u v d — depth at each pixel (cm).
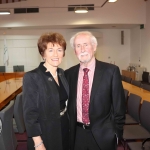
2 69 891
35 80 146
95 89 163
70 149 177
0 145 178
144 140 217
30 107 143
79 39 167
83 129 174
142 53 820
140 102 282
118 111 167
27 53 951
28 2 789
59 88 158
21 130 253
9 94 326
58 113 151
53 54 150
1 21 804
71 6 709
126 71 884
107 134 164
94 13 776
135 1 771
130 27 910
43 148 146
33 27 854
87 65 172
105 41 960
